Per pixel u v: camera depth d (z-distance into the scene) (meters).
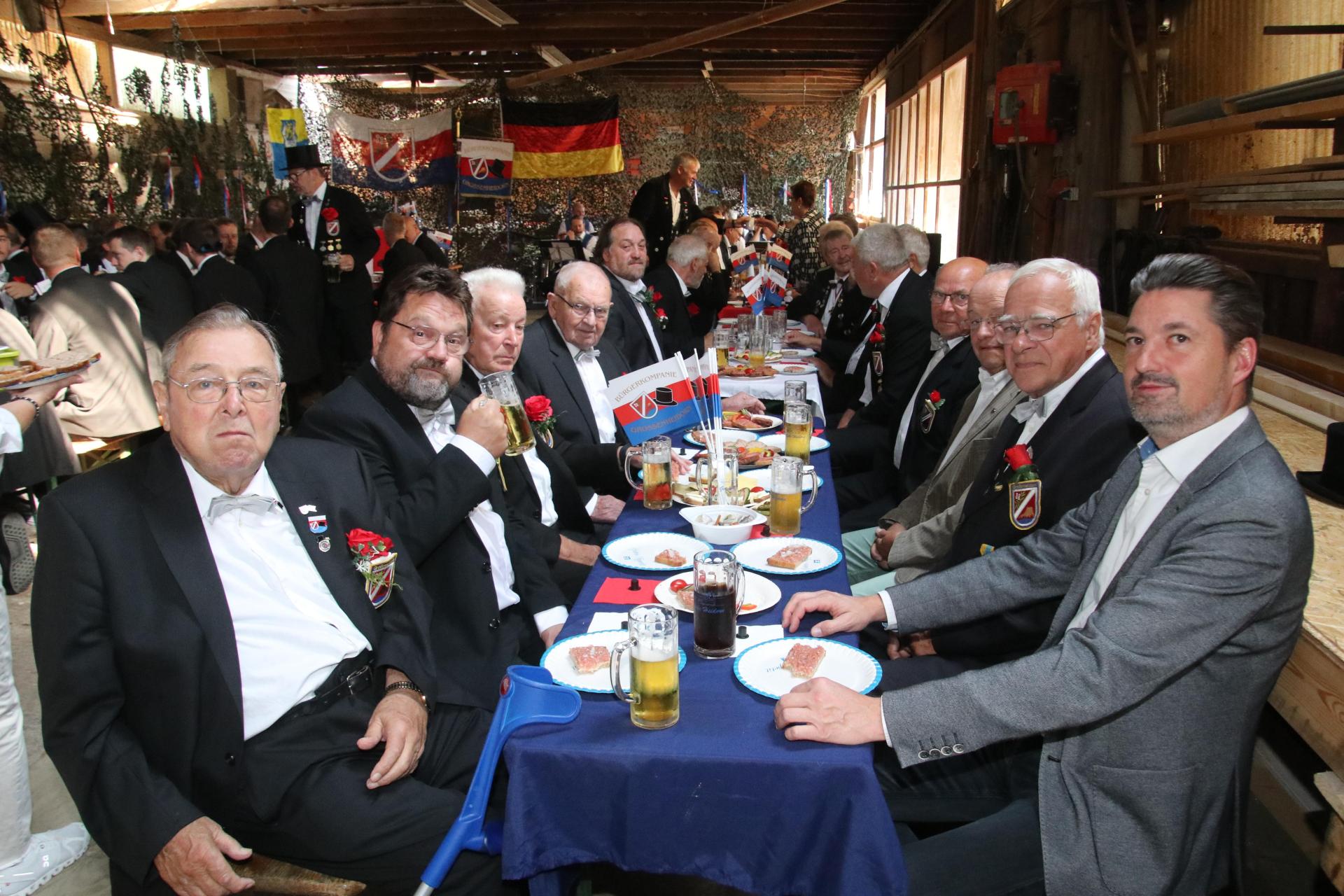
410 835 1.55
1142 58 5.12
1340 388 2.94
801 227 7.80
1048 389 2.05
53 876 2.08
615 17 9.88
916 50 10.36
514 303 2.55
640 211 6.93
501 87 11.16
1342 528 2.09
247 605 1.62
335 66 13.07
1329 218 3.03
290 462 1.77
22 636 3.27
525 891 1.57
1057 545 1.79
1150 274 1.43
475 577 2.10
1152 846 1.39
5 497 4.18
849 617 1.70
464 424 2.01
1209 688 1.36
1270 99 3.09
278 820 1.57
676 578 1.82
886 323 3.92
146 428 4.69
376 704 1.75
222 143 10.07
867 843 1.25
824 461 2.77
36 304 4.36
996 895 1.43
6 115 7.30
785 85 15.45
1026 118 5.39
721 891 1.99
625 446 2.84
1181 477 1.42
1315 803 2.24
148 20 9.47
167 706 1.50
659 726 1.34
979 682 1.36
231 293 5.59
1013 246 6.30
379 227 10.23
